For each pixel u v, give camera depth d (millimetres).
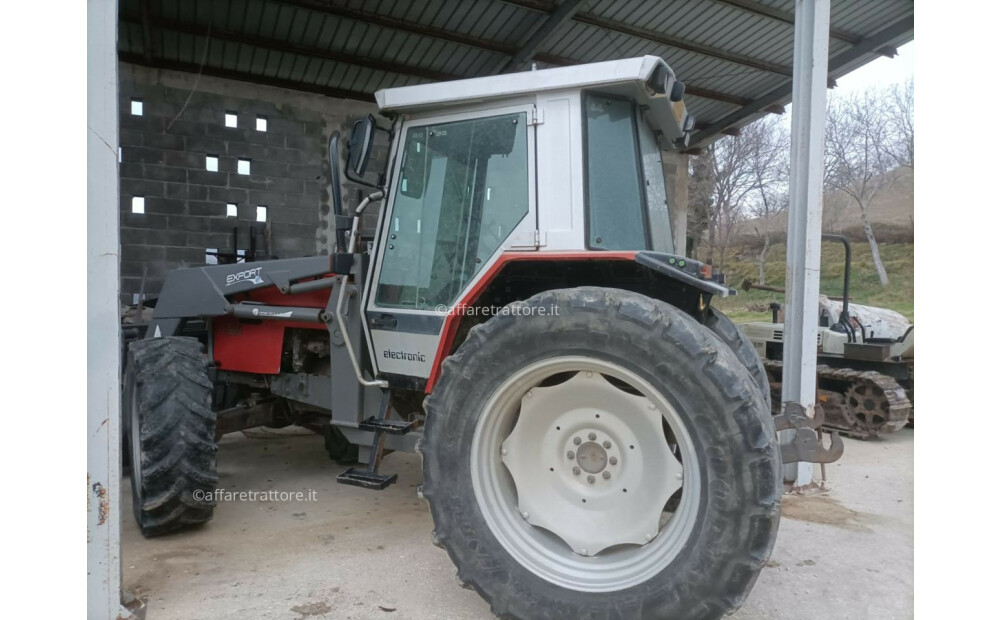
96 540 2334
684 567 2059
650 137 3203
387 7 6871
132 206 8203
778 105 9492
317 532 3338
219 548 3104
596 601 2152
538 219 2744
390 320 3176
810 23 3924
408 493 4008
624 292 2254
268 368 3988
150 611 2475
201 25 7164
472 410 2354
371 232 4098
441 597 2629
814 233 3992
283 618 2447
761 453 1977
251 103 8781
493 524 2338
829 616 2559
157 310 4258
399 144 3148
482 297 3025
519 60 7766
